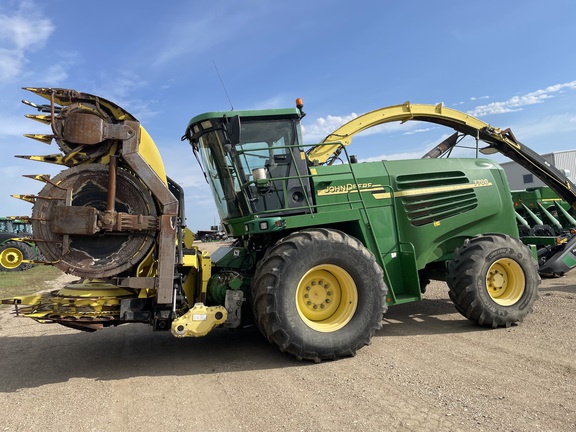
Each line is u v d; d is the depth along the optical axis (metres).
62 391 3.94
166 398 3.68
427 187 6.04
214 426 3.10
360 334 4.56
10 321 7.48
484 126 7.79
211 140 5.20
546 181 8.63
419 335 5.32
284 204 5.21
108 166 4.37
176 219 4.41
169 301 4.33
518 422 2.93
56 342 5.88
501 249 5.55
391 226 5.71
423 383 3.71
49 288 11.24
